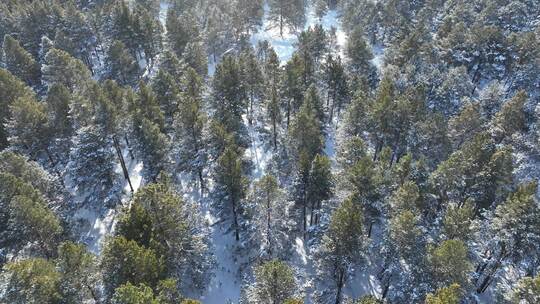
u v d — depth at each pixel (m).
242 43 93.88
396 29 94.06
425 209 42.06
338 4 124.38
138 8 95.69
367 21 101.69
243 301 36.50
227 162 40.88
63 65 66.94
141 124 47.03
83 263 29.09
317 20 122.50
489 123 54.78
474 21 85.38
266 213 39.88
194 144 48.16
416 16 97.88
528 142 50.53
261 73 64.69
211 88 58.03
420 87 57.25
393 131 52.03
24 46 83.62
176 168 50.19
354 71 74.00
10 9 96.44
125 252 29.00
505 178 42.53
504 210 37.00
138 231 32.78
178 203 36.25
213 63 93.62
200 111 53.00
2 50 75.44
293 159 47.69
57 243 37.62
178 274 35.75
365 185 39.53
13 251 37.72
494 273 38.06
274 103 54.97
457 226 35.53
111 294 29.08
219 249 44.34
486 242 37.94
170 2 125.19
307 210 48.44
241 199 41.66
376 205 39.38
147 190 35.16
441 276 32.22
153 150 46.03
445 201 43.22
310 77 65.88
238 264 42.69
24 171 42.97
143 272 29.27
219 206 43.03
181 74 67.88
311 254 39.06
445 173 42.06
